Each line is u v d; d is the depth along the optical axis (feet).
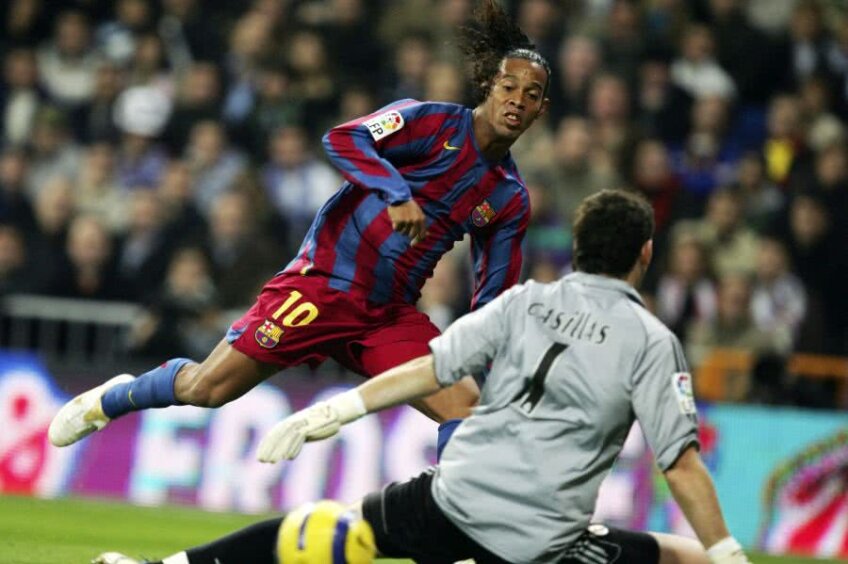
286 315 67.62
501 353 53.72
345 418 54.49
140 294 141.18
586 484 52.70
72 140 159.74
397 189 62.69
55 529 99.86
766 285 146.41
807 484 124.57
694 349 136.77
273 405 126.00
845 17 187.52
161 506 123.03
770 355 130.93
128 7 169.58
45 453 125.80
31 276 141.69
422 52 162.20
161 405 70.08
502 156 69.05
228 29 173.78
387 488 55.88
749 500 125.08
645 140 156.97
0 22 171.12
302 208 152.76
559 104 163.53
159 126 159.53
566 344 52.54
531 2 166.50
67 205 144.97
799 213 153.89
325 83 161.89
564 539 52.90
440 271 133.69
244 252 140.46
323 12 172.55
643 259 54.75
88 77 166.61
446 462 53.83
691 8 178.70
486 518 52.47
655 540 56.49
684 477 51.83
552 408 52.39
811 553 123.65
